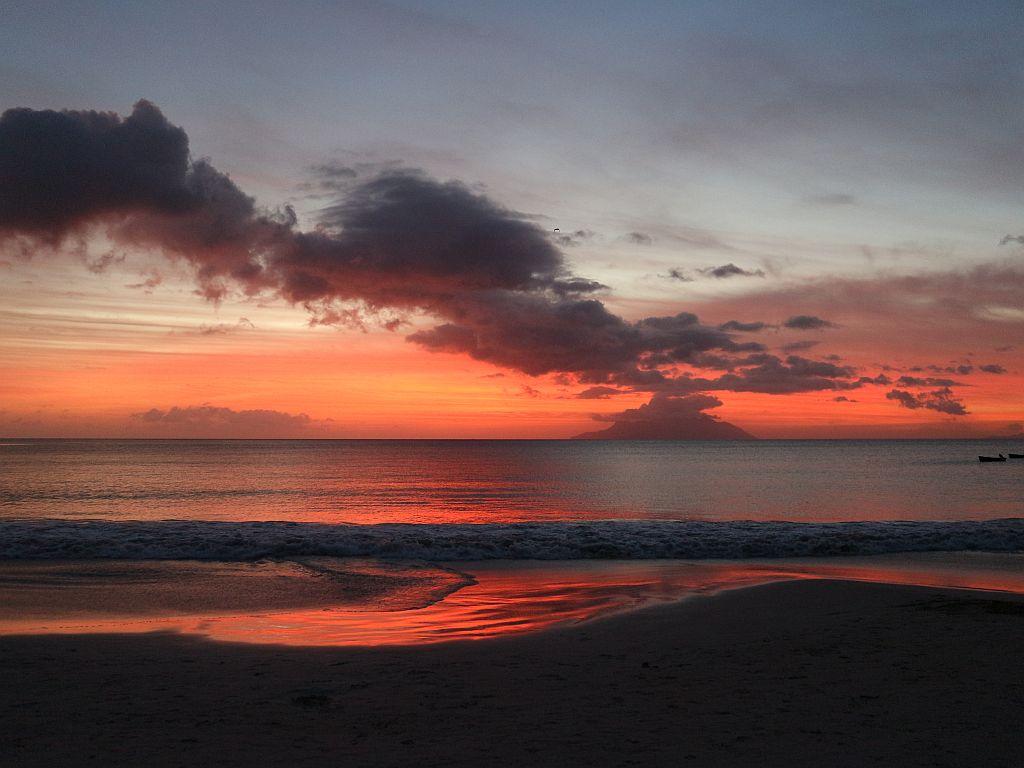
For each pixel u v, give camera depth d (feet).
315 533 68.08
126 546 61.00
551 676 24.85
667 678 24.44
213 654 28.48
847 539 65.87
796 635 30.86
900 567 55.98
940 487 164.86
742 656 27.48
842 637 30.22
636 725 19.43
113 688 23.30
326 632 33.76
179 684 23.82
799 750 17.37
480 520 102.68
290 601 43.06
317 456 422.41
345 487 175.52
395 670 25.80
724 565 57.47
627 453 506.89
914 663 25.88
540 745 17.85
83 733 18.80
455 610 40.06
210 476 220.43
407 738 18.45
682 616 35.81
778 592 41.24
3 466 276.21
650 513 112.06
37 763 16.55
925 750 17.31
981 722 19.42
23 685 23.54
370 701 21.86
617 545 64.03
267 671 25.66
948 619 33.40
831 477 208.44
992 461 336.49
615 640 30.73
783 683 23.61
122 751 17.42
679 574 52.54
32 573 51.62
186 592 45.52
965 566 56.34
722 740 18.13
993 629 31.27
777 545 63.93
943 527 73.46
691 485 176.14
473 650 29.14
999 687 22.76
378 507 123.75
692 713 20.48
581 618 36.83
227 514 110.83
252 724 19.61
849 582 43.78
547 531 71.26
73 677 24.67
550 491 160.86
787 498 136.77
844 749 17.40
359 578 50.98
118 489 164.76
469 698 22.20
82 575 51.06
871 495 142.20
